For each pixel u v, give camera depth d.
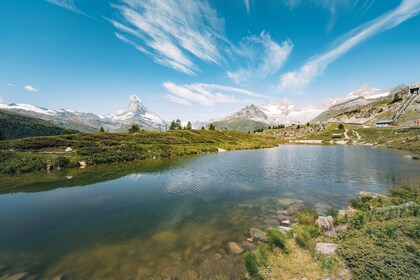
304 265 10.76
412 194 21.80
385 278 8.73
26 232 16.66
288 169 42.31
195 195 25.89
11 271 11.71
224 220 18.25
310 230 14.05
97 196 25.97
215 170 42.06
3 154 44.62
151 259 12.59
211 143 104.06
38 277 11.16
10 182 33.28
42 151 55.66
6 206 22.69
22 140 60.94
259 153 75.94
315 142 146.75
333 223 15.55
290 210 20.23
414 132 98.06
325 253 11.46
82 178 35.78
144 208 21.73
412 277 8.40
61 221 18.73
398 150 74.56
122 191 28.05
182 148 76.94
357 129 155.88
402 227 12.40
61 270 11.75
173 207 21.84
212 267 11.51
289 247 12.39
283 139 176.75
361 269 9.55
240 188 28.67
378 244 11.27
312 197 24.17
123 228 17.14
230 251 13.16
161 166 47.41
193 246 13.96
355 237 12.60
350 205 21.06
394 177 33.03
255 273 10.41
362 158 55.66
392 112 165.62
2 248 14.27
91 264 12.26
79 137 74.38
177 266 11.73
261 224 17.19
